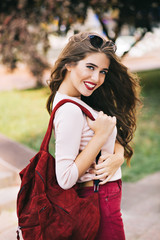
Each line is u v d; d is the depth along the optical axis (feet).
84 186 5.09
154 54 67.51
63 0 25.27
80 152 4.97
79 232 4.72
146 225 11.18
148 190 15.07
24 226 4.86
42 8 27.58
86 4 26.32
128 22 29.73
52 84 5.31
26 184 4.96
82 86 4.90
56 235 4.66
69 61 4.91
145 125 25.17
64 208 4.69
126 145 6.02
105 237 5.00
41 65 33.71
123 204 13.47
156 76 42.96
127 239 10.12
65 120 4.66
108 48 4.87
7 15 28.43
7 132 21.84
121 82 5.82
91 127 4.83
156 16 30.94
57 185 4.85
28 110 26.94
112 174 5.12
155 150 20.89
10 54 30.14
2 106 28.27
